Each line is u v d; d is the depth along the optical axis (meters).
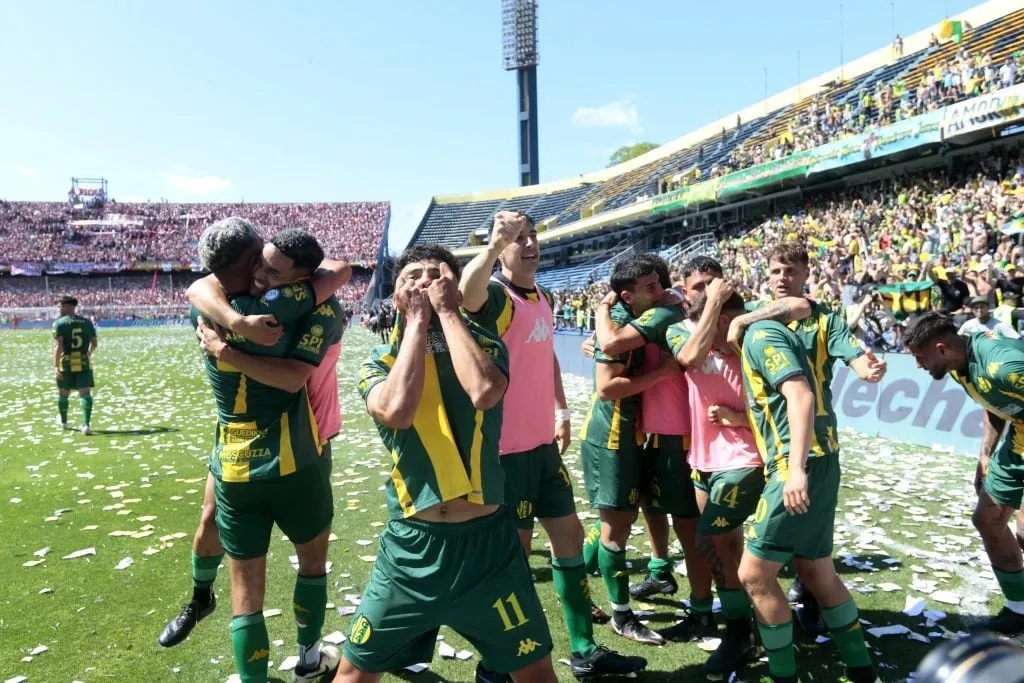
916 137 17.17
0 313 50.59
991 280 10.23
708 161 33.34
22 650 3.33
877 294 11.03
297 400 2.87
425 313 2.15
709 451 3.21
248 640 2.73
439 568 2.12
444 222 60.81
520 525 3.24
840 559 4.41
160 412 11.56
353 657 2.22
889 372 8.73
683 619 3.65
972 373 3.34
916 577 4.03
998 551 3.47
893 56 27.52
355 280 60.12
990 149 17.97
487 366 2.09
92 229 63.88
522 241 3.25
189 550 4.75
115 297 57.12
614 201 40.84
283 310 2.68
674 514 3.53
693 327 3.28
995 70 16.66
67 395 9.62
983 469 3.54
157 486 6.51
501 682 2.98
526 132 62.72
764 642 2.78
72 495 6.18
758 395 2.82
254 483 2.76
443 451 2.13
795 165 21.59
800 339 2.93
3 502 5.94
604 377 3.40
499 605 2.14
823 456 2.76
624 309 3.63
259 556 2.84
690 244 28.89
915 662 3.12
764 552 2.73
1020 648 0.85
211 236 2.68
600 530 3.71
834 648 3.32
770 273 3.20
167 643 3.23
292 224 66.06
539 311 3.26
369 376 2.25
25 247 59.38
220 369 2.76
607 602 3.92
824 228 20.73
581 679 3.10
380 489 6.39
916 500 5.76
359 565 4.44
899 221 17.62
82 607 3.82
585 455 3.65
